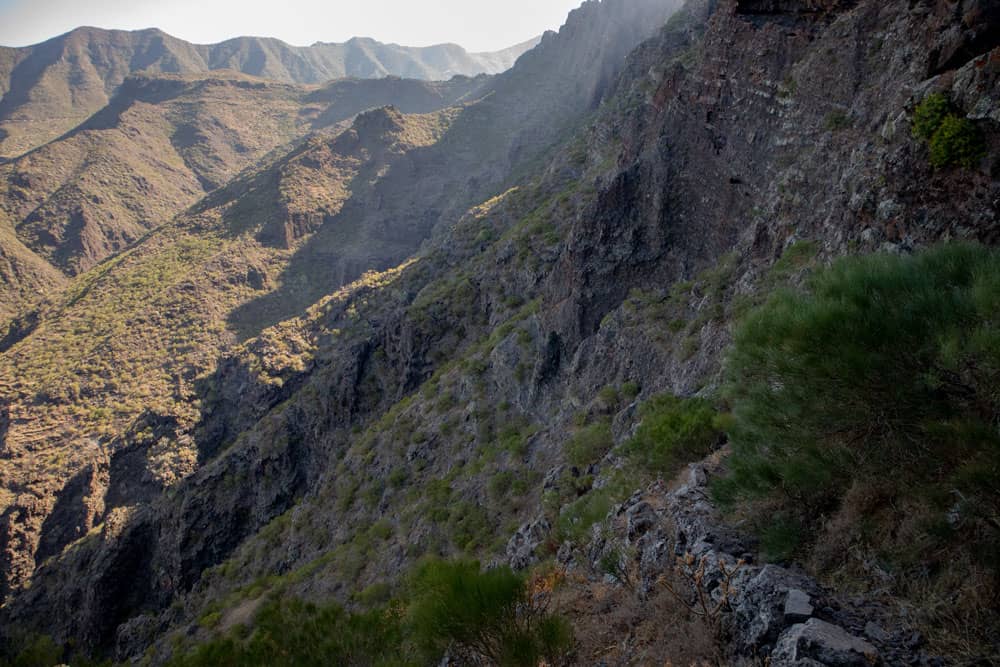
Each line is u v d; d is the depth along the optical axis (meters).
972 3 12.51
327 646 9.84
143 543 87.00
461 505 38.72
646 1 197.50
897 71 18.83
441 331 74.25
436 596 6.59
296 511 64.50
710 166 35.00
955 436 5.66
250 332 175.12
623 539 9.97
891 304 6.43
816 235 20.56
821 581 6.10
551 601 9.01
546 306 48.22
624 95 101.00
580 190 73.56
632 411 28.17
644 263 40.03
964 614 4.91
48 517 109.19
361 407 78.44
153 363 158.00
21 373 156.25
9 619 92.19
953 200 11.70
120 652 69.88
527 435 41.66
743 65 31.33
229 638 11.12
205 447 121.19
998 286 5.77
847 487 6.79
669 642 6.43
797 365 6.69
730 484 7.91
